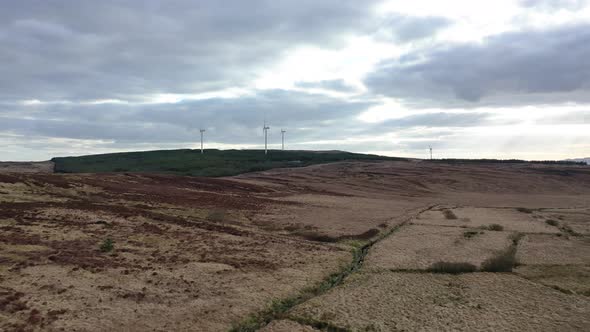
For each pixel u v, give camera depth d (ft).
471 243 143.02
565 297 90.99
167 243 123.03
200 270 100.42
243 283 94.07
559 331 73.92
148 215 157.48
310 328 73.56
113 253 107.34
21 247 103.24
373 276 104.27
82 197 181.06
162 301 80.69
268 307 82.64
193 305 80.02
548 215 219.61
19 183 180.45
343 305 84.02
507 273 108.99
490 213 225.76
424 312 81.46
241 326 73.92
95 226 132.98
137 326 69.87
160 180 274.77
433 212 228.02
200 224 153.58
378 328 73.87
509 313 81.56
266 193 287.48
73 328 66.74
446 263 114.83
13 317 67.67
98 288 83.51
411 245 139.64
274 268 107.04
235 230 149.79
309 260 117.50
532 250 134.41
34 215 136.56
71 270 91.20
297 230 160.04
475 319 78.43
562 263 119.14
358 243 143.54
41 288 80.33
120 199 186.09
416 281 100.83
